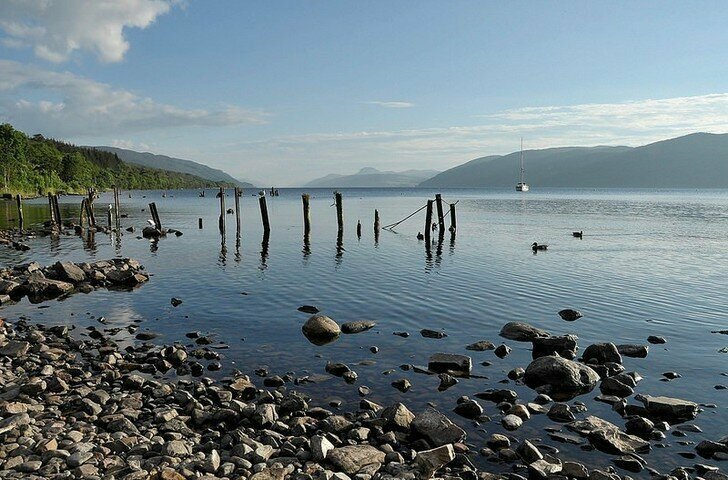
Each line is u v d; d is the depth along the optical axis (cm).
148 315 2091
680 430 1096
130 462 869
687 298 2341
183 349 1625
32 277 2566
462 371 1455
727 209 10356
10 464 845
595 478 884
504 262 3412
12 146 15238
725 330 1831
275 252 3978
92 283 2714
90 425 1042
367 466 902
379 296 2411
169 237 5100
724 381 1379
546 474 904
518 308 2175
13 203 11688
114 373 1355
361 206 11912
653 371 1452
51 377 1323
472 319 2011
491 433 1086
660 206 11794
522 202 14388
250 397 1267
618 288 2562
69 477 814
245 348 1666
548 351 1608
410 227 6184
